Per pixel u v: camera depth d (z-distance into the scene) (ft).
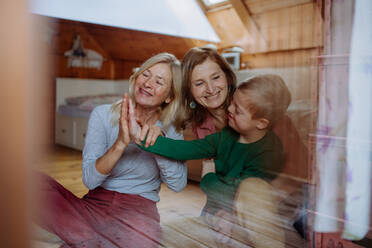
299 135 3.90
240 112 4.08
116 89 10.77
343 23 3.23
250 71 4.46
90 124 3.56
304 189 3.69
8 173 1.70
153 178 3.67
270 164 4.00
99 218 3.13
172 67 3.93
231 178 4.00
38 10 1.67
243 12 4.95
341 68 3.28
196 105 4.07
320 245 3.20
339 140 3.33
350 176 3.32
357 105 3.27
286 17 4.26
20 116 1.68
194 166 4.84
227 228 3.21
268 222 3.30
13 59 1.61
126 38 9.22
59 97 9.27
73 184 4.69
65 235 2.75
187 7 7.42
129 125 3.14
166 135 3.81
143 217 3.25
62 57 9.38
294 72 4.13
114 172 3.49
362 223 3.26
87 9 8.21
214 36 6.61
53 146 7.63
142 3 8.21
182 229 3.11
